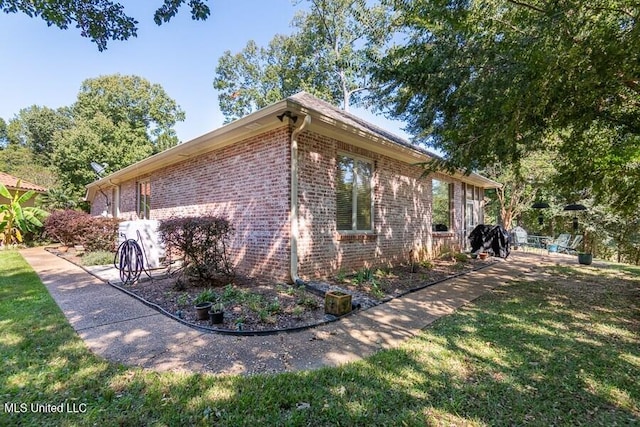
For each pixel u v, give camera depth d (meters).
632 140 5.12
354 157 7.78
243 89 26.75
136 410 2.30
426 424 2.18
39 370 2.85
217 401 2.41
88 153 21.12
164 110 27.78
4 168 27.14
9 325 3.97
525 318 4.50
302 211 6.34
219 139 7.46
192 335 3.75
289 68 24.64
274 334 3.82
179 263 8.12
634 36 3.22
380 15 13.57
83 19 4.64
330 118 6.05
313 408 2.35
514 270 8.82
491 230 11.55
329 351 3.37
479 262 10.23
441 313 4.77
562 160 6.73
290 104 5.30
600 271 8.65
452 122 5.69
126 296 5.49
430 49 5.30
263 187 6.71
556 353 3.33
